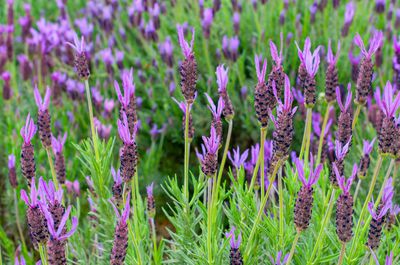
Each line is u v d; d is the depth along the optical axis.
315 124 3.68
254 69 5.05
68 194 3.79
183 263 3.21
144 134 5.21
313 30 5.39
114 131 4.89
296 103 4.82
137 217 3.13
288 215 3.04
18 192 4.38
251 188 2.88
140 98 5.22
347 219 2.32
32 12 7.36
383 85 4.81
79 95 5.23
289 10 5.96
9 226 4.55
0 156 5.07
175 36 5.80
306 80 2.78
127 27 6.66
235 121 5.13
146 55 6.23
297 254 3.08
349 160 4.30
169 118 5.15
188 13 6.40
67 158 4.77
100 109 4.93
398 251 2.85
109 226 3.36
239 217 2.99
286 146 2.36
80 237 3.83
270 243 3.07
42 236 2.29
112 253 2.28
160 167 4.96
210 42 5.73
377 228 2.48
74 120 5.04
